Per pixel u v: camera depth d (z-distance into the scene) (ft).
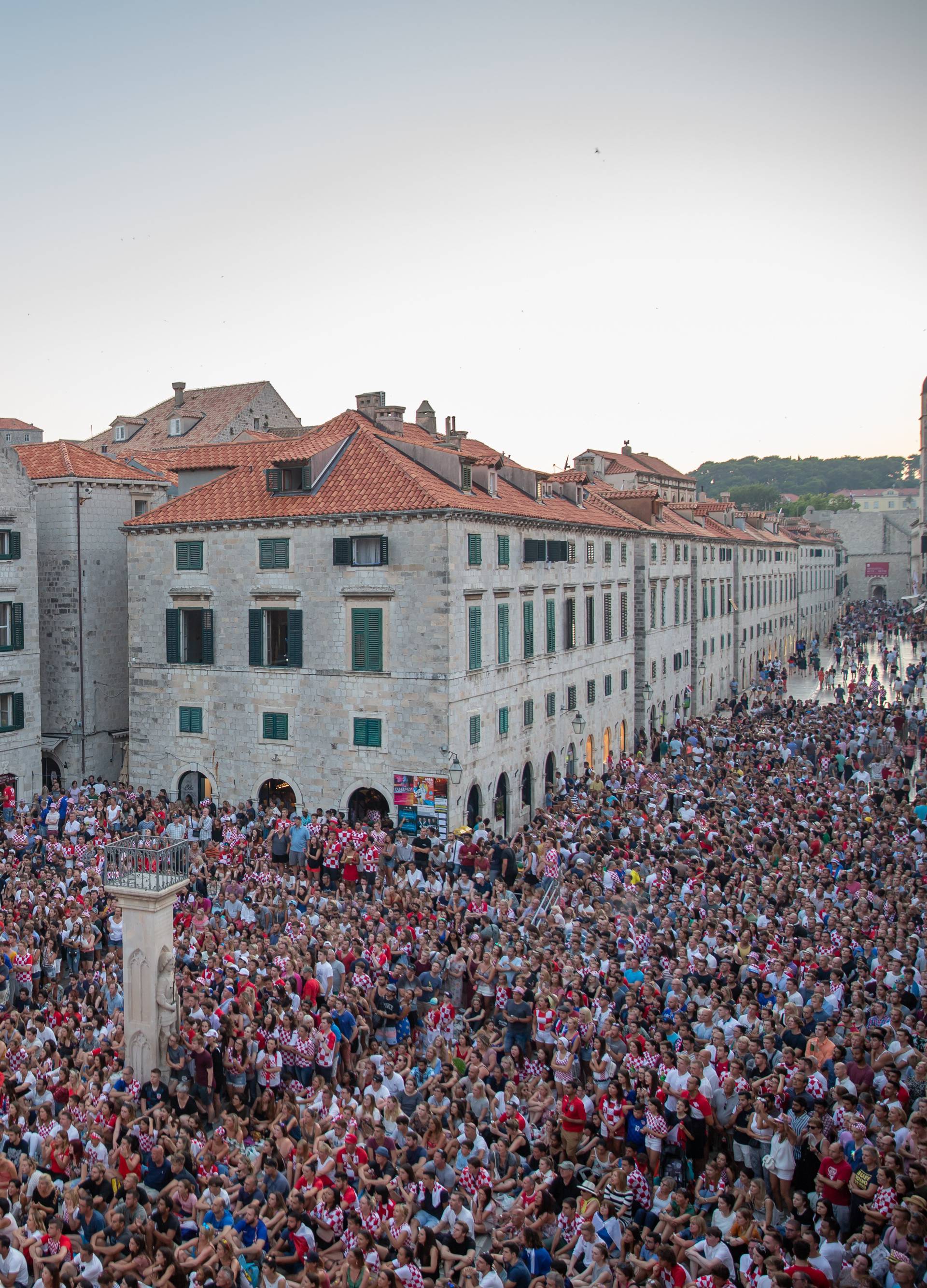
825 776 137.49
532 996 68.59
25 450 155.53
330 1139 51.52
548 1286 37.96
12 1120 55.98
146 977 64.59
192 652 136.46
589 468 226.17
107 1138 54.24
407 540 118.52
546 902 99.45
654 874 92.38
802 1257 40.06
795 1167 49.75
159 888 63.87
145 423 255.91
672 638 222.07
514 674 138.10
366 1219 45.37
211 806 120.67
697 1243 41.52
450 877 99.09
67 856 101.24
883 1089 51.47
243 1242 46.42
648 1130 52.95
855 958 68.90
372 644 121.19
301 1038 64.44
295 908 87.97
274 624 130.11
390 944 76.84
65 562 147.13
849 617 457.27
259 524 127.34
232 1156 51.90
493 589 130.11
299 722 126.93
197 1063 63.05
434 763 118.32
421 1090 59.41
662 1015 63.82
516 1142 52.75
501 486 149.28
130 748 140.36
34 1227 46.62
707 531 259.80
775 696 257.96
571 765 161.17
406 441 134.31
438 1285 42.52
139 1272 44.19
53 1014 68.03
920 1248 38.68
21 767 137.08
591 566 171.63
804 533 448.65
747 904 81.20
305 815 117.70
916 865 93.30
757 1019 60.23
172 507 136.67
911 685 241.35
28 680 138.10
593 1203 45.60
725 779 136.26
